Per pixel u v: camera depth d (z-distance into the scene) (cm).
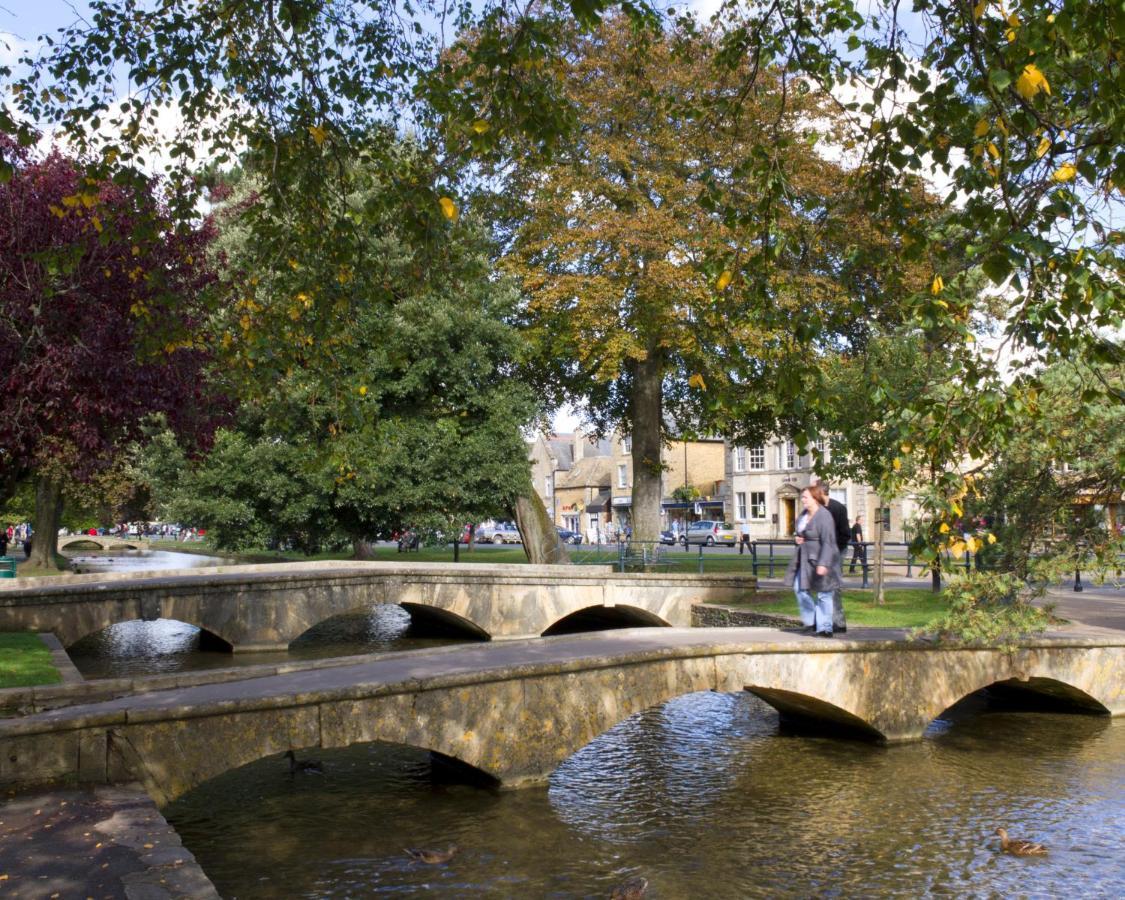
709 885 827
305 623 2161
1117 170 589
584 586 2372
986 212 648
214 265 1950
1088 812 1010
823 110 2430
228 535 2848
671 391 3484
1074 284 621
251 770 1183
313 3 942
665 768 1203
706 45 1170
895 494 1214
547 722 1102
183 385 1608
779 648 1248
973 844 923
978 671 1352
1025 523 1274
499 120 866
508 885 823
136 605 1975
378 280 1063
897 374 1591
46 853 640
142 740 860
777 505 6588
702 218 2452
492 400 2873
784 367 741
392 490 2714
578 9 736
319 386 1079
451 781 1127
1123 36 538
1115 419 1189
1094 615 1789
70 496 3741
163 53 934
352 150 1023
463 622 2427
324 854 894
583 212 2645
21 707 983
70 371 1422
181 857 629
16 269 1447
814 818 1002
